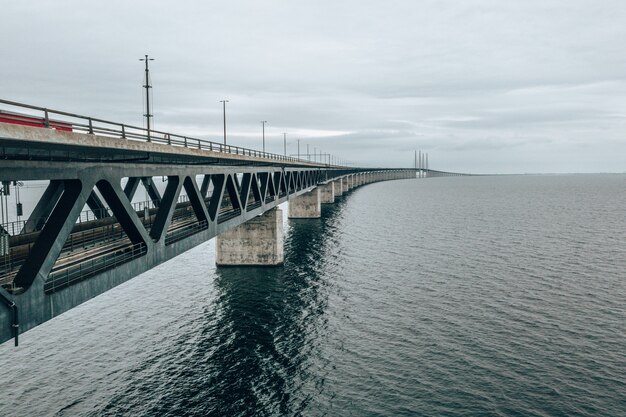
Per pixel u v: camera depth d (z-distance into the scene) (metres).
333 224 89.75
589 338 29.91
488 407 22.06
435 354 27.95
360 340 30.47
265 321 34.50
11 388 24.86
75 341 31.11
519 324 32.62
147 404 23.36
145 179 29.62
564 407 21.91
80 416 22.30
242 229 51.94
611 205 135.38
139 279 47.06
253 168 38.31
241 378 25.83
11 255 15.15
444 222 93.69
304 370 26.55
